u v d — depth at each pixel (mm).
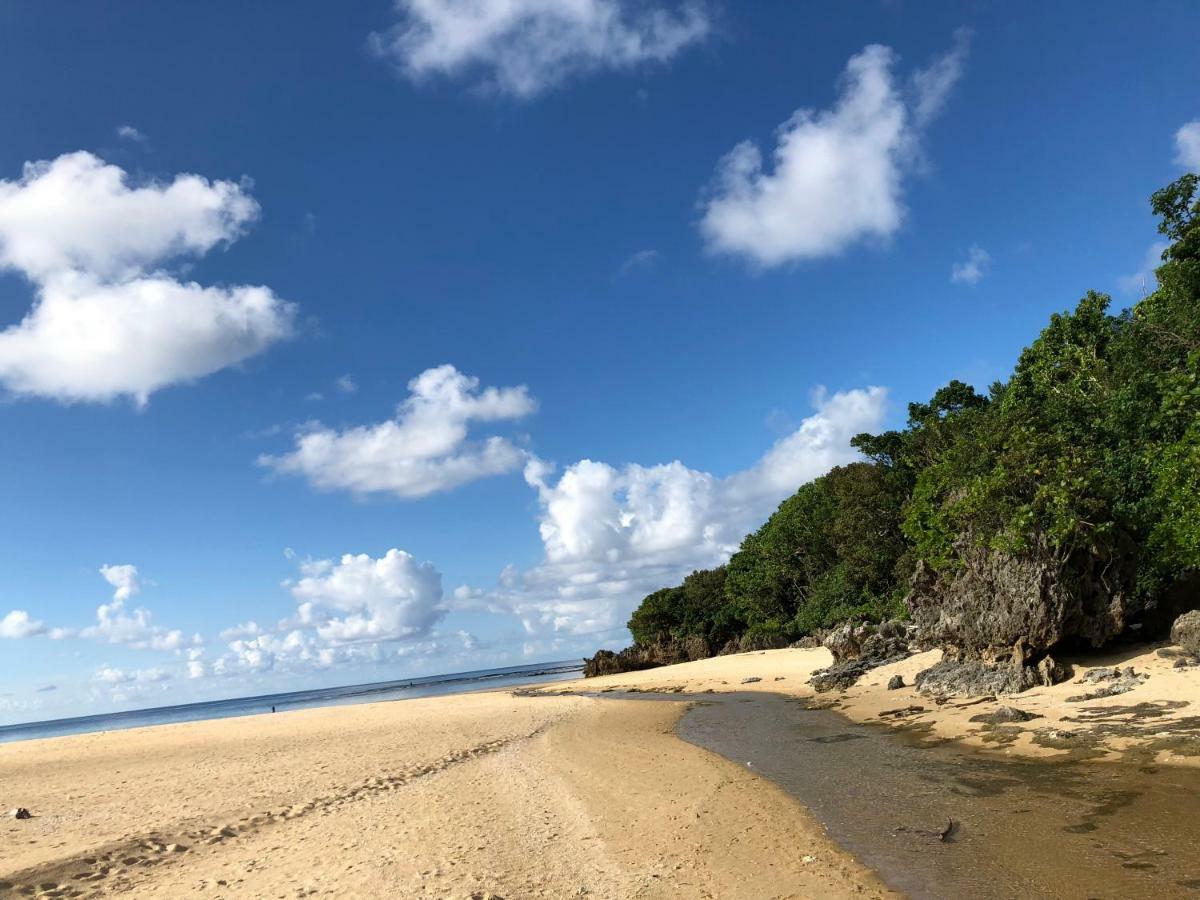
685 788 16531
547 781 18891
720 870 10625
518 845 12891
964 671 24188
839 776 16031
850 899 9000
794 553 71375
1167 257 26594
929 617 27672
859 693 30141
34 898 12273
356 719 44250
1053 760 14430
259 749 31469
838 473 67938
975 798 12758
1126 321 38062
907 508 30312
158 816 17875
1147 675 18516
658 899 9672
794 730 24000
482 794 17812
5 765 31922
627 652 85125
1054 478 21766
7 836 16516
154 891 12164
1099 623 21250
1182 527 20438
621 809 15008
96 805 19969
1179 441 22094
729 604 86625
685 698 41719
